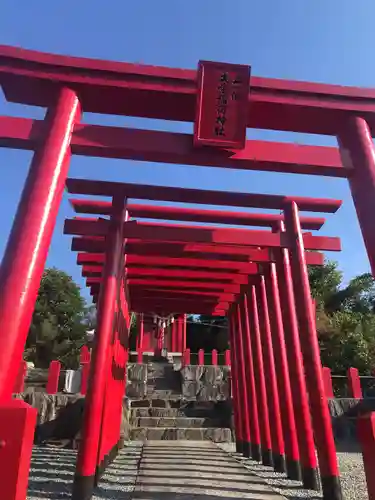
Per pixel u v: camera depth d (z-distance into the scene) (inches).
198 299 544.1
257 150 231.5
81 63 219.9
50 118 212.7
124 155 226.1
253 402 465.7
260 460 441.4
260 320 435.8
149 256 451.8
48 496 276.1
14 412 128.0
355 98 234.5
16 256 168.7
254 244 345.4
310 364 294.8
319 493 293.1
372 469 142.7
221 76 225.8
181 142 228.5
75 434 548.1
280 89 230.1
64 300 1400.1
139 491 292.5
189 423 690.8
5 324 153.3
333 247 394.0
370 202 213.3
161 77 223.9
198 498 272.7
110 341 313.7
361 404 653.3
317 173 238.8
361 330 1037.2
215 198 340.8
